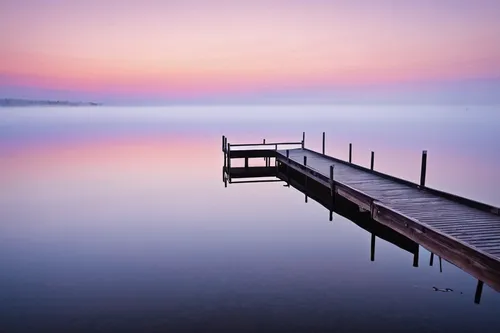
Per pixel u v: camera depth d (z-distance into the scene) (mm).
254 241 9539
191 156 25719
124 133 42625
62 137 38219
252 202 13641
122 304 6438
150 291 6891
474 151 26234
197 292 6844
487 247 5383
